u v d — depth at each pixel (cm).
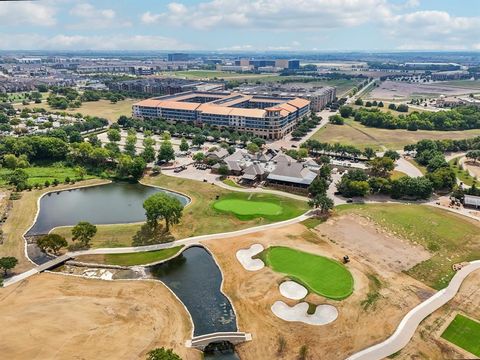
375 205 18150
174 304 11356
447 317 10738
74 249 14238
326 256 13588
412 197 19212
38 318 10400
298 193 19625
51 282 12188
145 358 9281
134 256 13862
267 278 12419
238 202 18412
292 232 15375
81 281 12319
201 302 11556
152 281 12419
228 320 10812
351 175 19812
